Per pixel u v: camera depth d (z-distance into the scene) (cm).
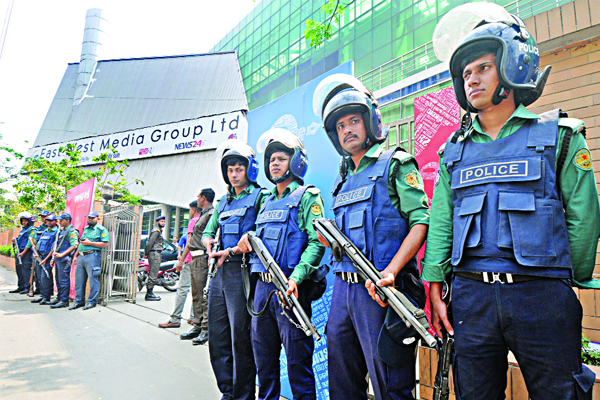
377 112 191
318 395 281
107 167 1134
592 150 316
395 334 150
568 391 118
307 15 2034
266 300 229
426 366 211
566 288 124
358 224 177
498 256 130
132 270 728
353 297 175
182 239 621
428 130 268
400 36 1509
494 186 136
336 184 207
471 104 145
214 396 287
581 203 126
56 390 296
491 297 130
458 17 153
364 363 186
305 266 213
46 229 797
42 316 584
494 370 133
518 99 142
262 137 258
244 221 267
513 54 134
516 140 136
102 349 406
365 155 190
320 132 311
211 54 2273
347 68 282
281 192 253
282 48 2238
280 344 237
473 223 138
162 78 2373
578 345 121
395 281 165
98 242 662
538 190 128
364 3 1695
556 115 133
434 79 346
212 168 1305
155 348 410
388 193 176
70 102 2603
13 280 1199
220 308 266
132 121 2345
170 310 638
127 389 299
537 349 122
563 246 124
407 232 175
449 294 154
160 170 1495
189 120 1409
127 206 748
